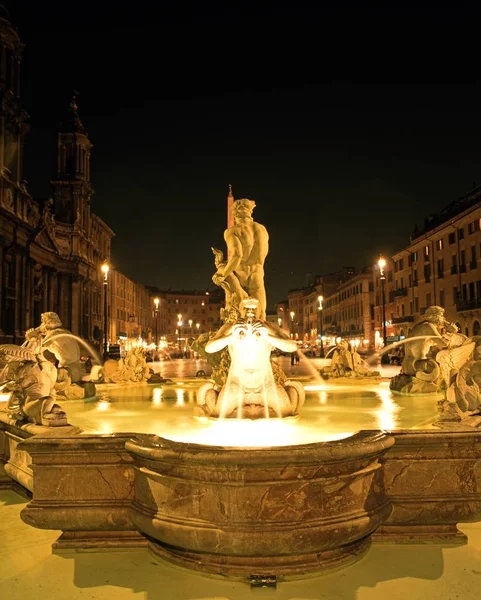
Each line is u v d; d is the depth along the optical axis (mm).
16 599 4078
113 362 14953
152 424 6781
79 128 61031
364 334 78438
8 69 40906
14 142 42219
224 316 9531
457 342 7855
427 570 4484
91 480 5012
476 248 45500
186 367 37938
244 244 9633
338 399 9820
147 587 4273
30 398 6445
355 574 4438
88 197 63188
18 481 6289
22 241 42750
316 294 113688
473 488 5016
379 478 4875
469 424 5504
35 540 5227
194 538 4402
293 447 4340
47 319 10469
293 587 4242
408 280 61906
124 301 85438
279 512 4340
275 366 8367
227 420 6719
